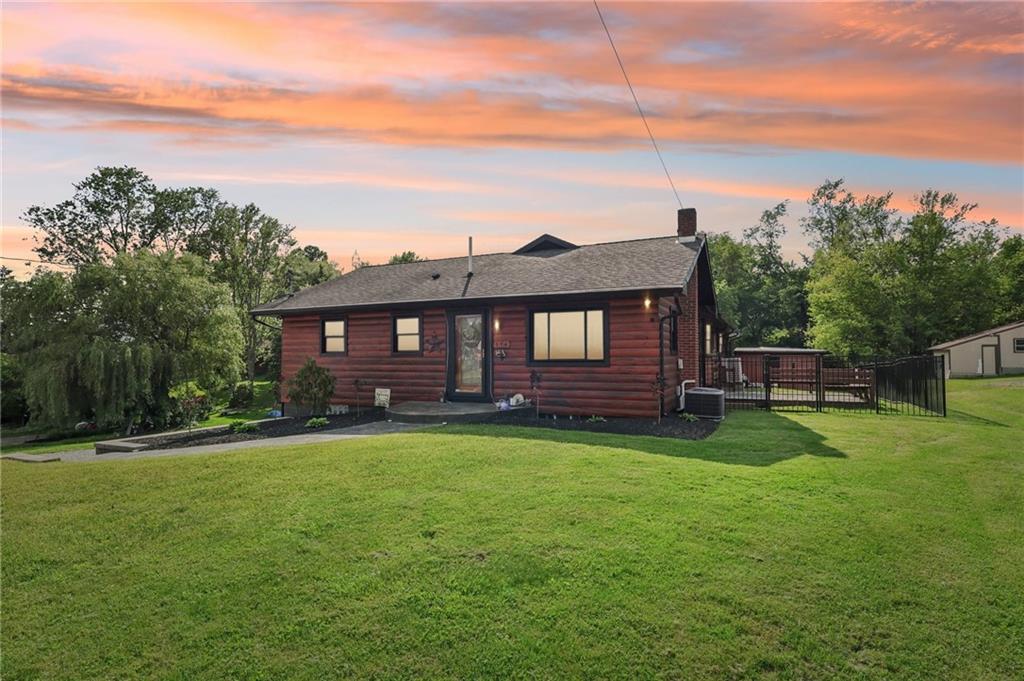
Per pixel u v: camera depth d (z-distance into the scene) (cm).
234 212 3825
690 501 556
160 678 309
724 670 306
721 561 426
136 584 411
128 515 547
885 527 505
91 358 2022
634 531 479
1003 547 469
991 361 3691
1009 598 385
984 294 3997
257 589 397
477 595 380
